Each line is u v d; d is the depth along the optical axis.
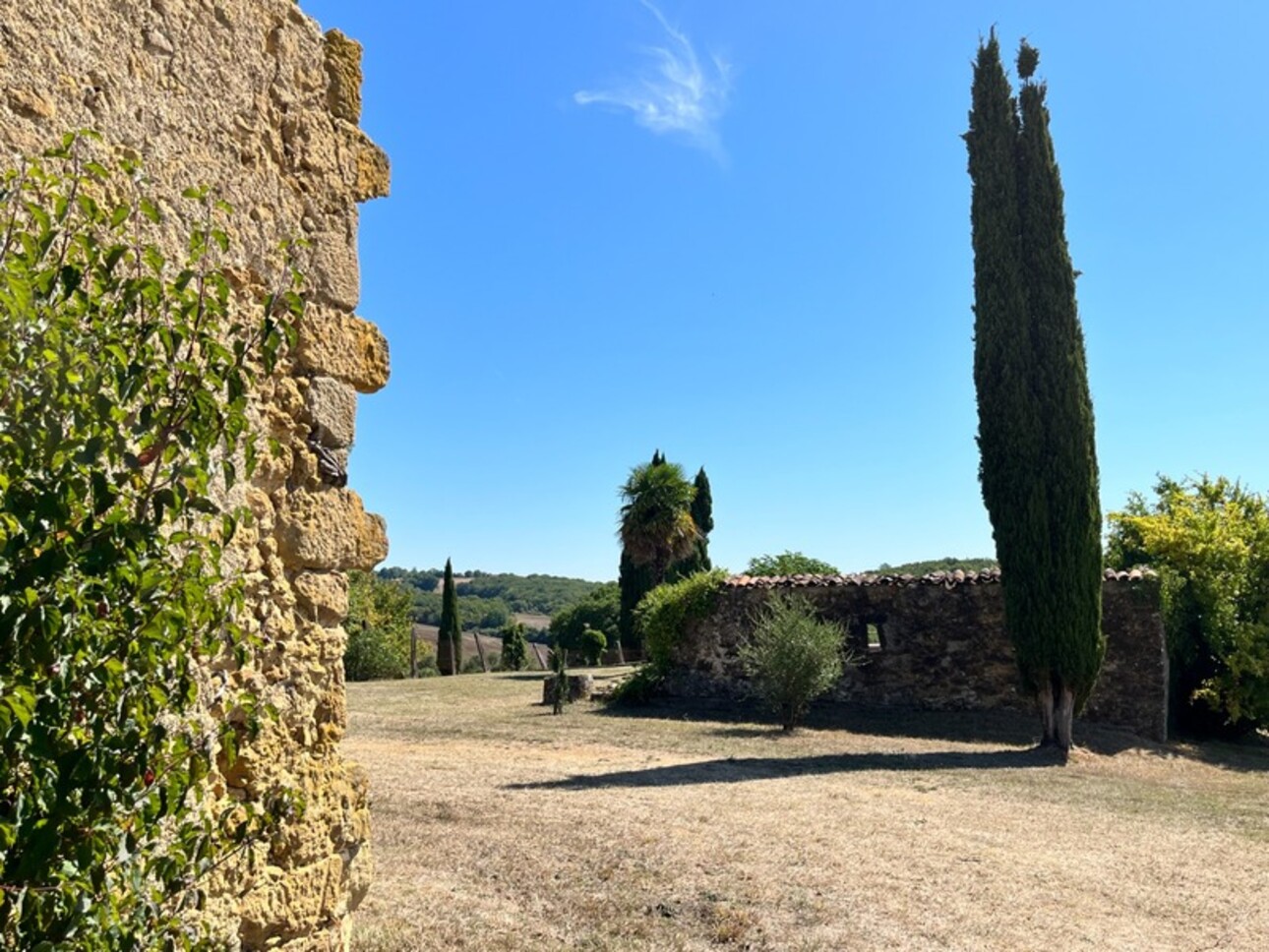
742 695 17.89
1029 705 16.27
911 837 7.91
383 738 13.23
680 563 34.72
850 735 14.96
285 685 3.60
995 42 14.46
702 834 7.50
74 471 2.19
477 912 5.44
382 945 4.71
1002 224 14.15
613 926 5.40
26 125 2.83
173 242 3.27
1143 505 23.27
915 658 17.12
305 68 4.00
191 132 3.41
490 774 10.14
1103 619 16.28
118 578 2.26
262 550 3.53
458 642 37.59
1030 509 13.75
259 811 3.36
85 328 2.50
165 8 3.35
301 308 3.01
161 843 2.87
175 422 2.55
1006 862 7.31
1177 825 9.17
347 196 4.17
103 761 2.26
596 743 13.20
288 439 3.71
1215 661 17.53
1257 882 7.14
